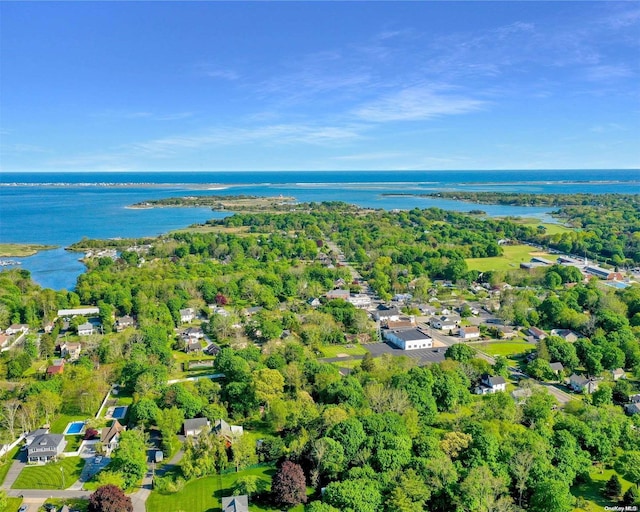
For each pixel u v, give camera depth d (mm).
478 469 122812
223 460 137625
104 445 147750
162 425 151000
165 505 124812
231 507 119375
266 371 172125
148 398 164125
